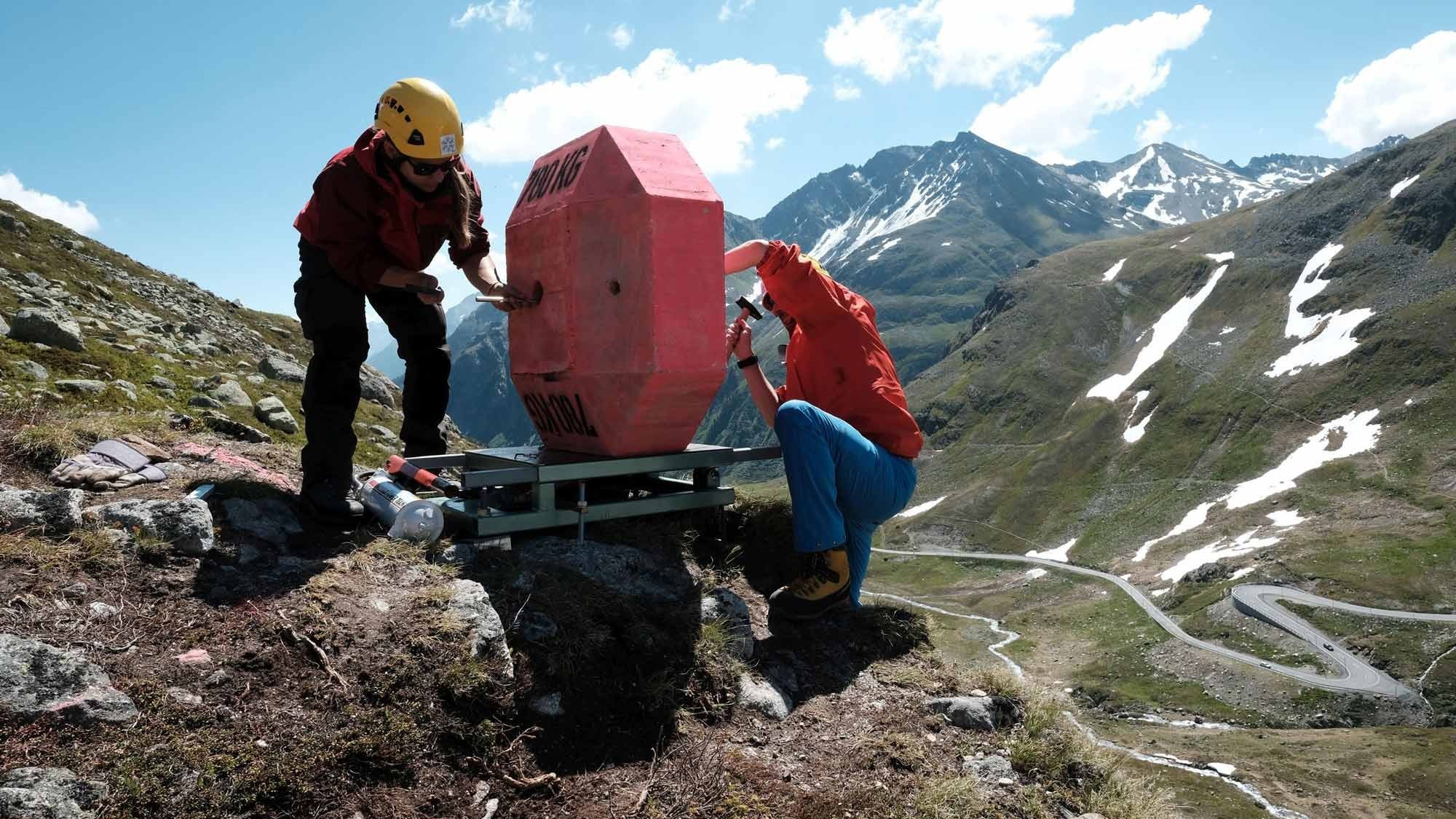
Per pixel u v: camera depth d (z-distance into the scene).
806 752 4.03
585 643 4.06
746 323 5.80
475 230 5.33
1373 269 196.12
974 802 3.81
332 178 4.48
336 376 4.79
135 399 9.44
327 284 4.71
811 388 5.66
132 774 2.73
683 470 5.44
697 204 4.75
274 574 4.05
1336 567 117.69
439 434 5.98
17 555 3.64
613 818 3.27
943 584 152.38
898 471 5.44
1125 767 4.54
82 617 3.41
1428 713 85.38
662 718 3.93
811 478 4.98
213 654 3.37
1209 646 107.31
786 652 4.88
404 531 4.66
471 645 3.69
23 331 10.96
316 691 3.30
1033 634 124.12
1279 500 146.00
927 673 5.00
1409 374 162.25
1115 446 189.12
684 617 4.57
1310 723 87.69
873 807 3.62
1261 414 174.38
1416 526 123.75
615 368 4.87
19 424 5.57
